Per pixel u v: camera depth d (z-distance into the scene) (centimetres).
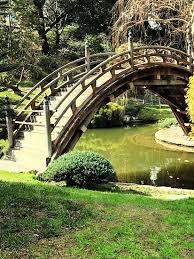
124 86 1478
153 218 643
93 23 3612
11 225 553
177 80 1731
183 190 1050
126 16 2269
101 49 3247
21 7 2794
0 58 2511
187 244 541
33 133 1231
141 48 1541
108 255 490
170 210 702
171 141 2075
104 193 834
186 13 2017
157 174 1502
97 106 1315
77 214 625
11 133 1257
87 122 1264
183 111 1958
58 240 526
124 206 704
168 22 2264
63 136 1167
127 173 1523
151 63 1566
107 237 545
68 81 1479
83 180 938
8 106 1267
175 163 1686
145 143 2175
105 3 3488
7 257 470
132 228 587
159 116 3172
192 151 1916
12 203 634
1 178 934
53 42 3719
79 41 3603
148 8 2192
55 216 603
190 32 1970
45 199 675
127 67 1575
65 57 3356
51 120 1247
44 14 3806
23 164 1141
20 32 2748
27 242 510
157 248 524
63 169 935
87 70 1516
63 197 716
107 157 1839
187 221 634
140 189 1038
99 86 1341
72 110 1212
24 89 2480
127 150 2008
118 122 2983
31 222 570
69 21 3741
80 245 514
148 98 3519
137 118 3153
